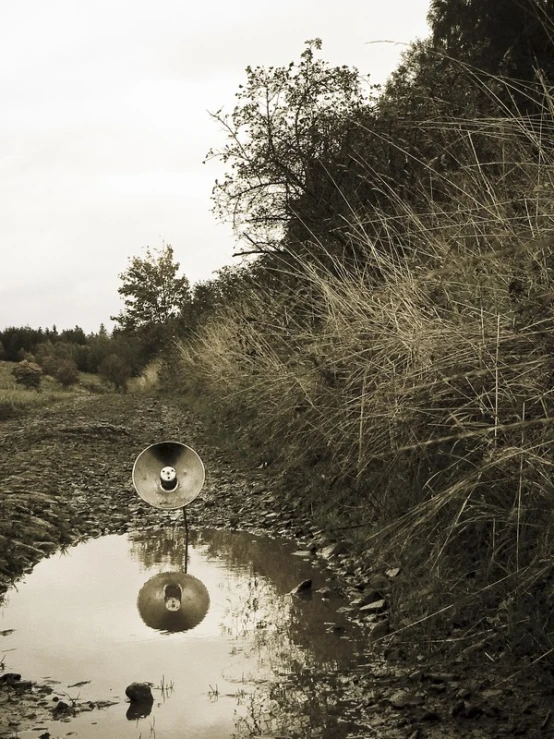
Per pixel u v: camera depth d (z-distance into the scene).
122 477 11.75
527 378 4.73
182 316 32.59
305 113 14.12
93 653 4.80
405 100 11.44
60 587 6.27
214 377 18.73
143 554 7.36
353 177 12.26
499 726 3.62
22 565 6.87
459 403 5.46
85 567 6.90
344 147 12.98
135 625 5.31
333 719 3.81
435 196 8.71
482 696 3.90
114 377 52.72
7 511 8.30
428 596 4.97
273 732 3.70
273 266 13.92
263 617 5.41
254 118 14.29
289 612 5.50
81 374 68.81
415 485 5.78
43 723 3.84
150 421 21.00
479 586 4.73
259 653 4.73
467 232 6.27
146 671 4.50
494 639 4.36
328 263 10.40
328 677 4.33
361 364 6.84
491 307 5.41
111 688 4.26
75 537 8.12
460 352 5.20
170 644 4.93
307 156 13.73
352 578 6.20
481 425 4.95
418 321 5.89
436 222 7.07
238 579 6.40
